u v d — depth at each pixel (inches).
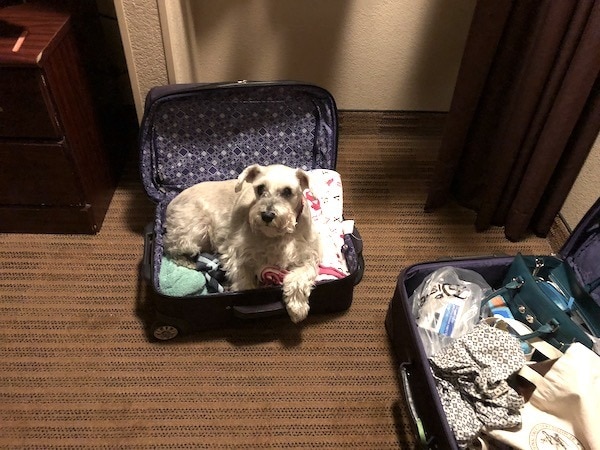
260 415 53.1
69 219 66.5
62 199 64.1
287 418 53.1
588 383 46.4
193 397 54.1
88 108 64.3
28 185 62.1
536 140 62.5
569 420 46.9
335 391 55.2
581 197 66.7
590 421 45.0
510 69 62.1
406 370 50.8
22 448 50.2
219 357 57.2
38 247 66.9
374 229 72.2
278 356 57.6
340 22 74.7
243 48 76.8
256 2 71.7
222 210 59.7
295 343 58.8
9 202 64.3
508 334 50.4
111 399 53.7
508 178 67.6
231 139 65.7
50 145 58.0
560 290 56.6
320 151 67.7
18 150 58.2
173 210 60.5
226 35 74.9
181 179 65.9
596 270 54.8
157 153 64.2
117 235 68.8
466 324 54.2
